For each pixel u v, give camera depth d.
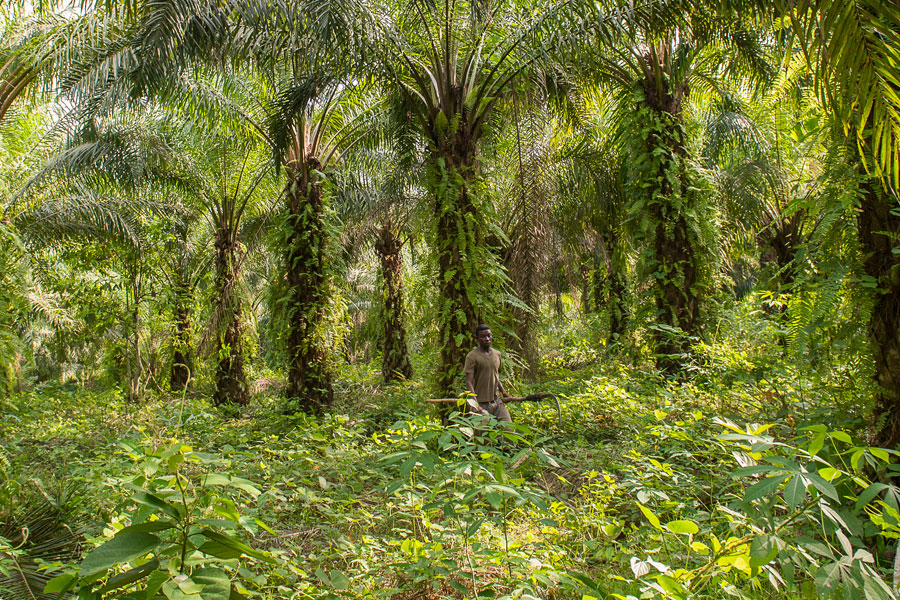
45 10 7.00
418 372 13.55
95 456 6.27
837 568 1.74
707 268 8.23
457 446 2.74
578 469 4.72
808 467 2.39
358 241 14.56
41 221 10.34
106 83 6.94
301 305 9.45
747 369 6.36
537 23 6.71
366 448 5.52
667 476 3.74
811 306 3.85
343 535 3.78
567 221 11.52
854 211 3.64
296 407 8.96
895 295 3.47
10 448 6.54
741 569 2.05
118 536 1.56
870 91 3.31
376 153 11.99
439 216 7.16
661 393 6.64
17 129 9.78
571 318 18.83
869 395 3.64
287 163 9.55
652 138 8.30
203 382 13.13
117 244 11.10
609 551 3.05
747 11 5.25
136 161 10.58
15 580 2.77
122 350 12.44
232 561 2.29
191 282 13.79
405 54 7.13
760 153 9.99
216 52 6.46
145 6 5.40
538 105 7.80
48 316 15.02
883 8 3.20
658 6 6.23
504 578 2.91
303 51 6.39
